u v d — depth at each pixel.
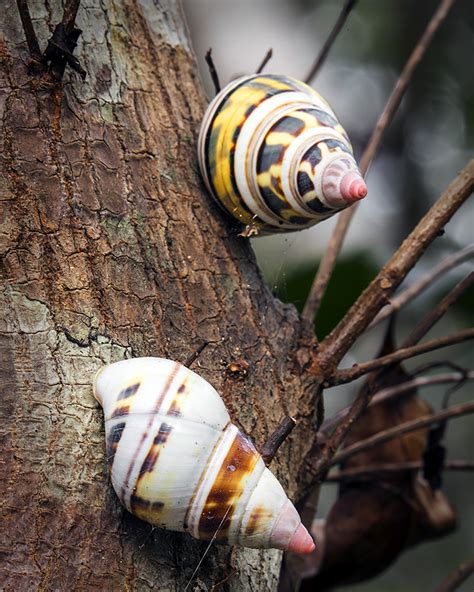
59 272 0.40
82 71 0.40
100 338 0.39
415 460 0.48
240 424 0.40
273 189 0.41
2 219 0.39
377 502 0.47
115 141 0.41
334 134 0.41
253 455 0.38
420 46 0.46
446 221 0.42
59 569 0.38
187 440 0.38
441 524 0.49
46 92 0.40
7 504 0.38
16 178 0.40
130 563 0.39
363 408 0.43
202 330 0.41
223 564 0.40
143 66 0.43
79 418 0.39
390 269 0.42
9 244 0.39
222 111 0.42
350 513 0.47
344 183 0.40
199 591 0.39
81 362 0.39
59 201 0.40
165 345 0.40
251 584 0.40
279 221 0.42
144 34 0.43
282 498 0.38
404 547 0.48
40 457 0.38
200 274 0.41
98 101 0.41
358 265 0.61
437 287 0.64
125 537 0.39
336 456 0.44
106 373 0.39
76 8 0.40
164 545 0.39
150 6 0.43
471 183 0.42
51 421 0.39
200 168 0.42
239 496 0.38
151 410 0.38
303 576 0.47
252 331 0.41
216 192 0.42
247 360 0.41
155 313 0.40
